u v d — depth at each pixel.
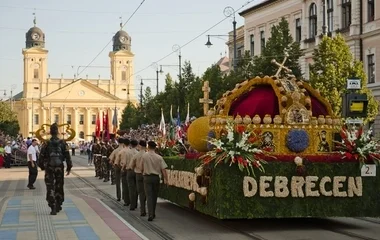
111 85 155.38
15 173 38.78
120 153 19.94
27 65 151.75
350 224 14.84
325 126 14.50
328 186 13.62
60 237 12.68
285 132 14.20
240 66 42.19
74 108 150.75
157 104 63.31
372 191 13.85
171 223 15.17
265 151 13.67
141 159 16.42
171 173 16.80
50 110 150.00
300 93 14.53
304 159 13.51
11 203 19.52
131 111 99.12
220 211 13.11
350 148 13.83
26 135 148.75
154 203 15.78
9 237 12.76
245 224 14.81
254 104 14.71
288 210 13.45
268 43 38.69
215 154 13.27
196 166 14.45
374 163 13.88
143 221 15.59
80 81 151.50
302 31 52.00
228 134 13.30
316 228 14.12
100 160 32.34
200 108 46.53
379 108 40.69
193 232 13.62
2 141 49.53
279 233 13.34
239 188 13.22
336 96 34.94
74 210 17.34
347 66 35.69
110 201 20.78
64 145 16.95
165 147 19.31
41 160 16.64
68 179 32.50
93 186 27.39
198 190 14.09
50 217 15.86
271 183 13.34
